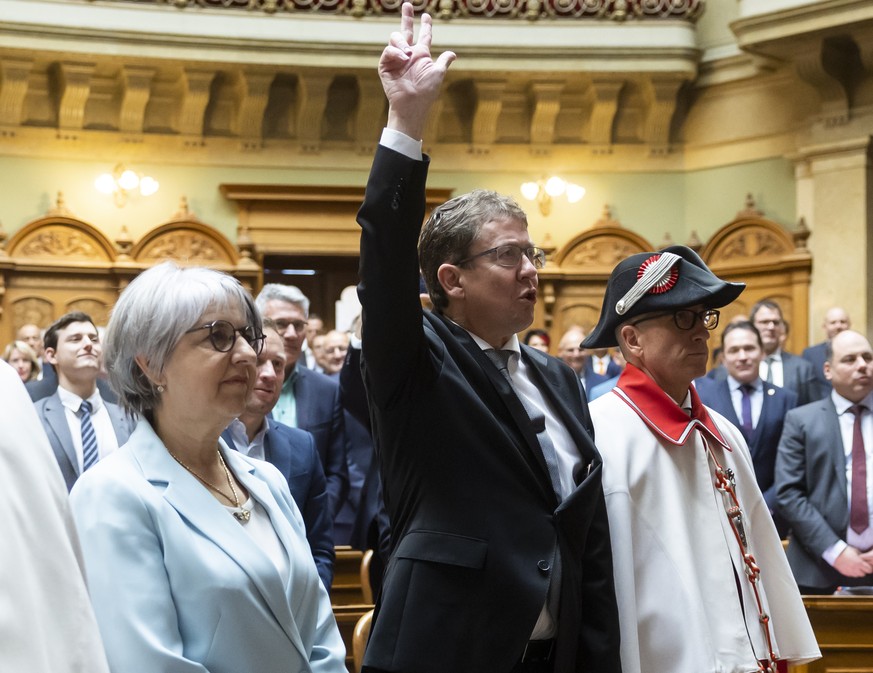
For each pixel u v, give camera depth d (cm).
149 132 1255
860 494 491
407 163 226
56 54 1168
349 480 527
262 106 1254
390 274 225
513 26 1234
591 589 243
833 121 1155
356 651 304
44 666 138
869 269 1133
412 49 235
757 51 1156
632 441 273
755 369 588
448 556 228
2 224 1202
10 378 153
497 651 226
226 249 1252
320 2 1216
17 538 141
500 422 242
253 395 358
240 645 209
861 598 389
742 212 1218
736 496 284
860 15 1065
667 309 279
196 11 1195
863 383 496
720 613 264
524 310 251
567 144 1303
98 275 1215
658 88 1260
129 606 203
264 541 229
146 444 223
